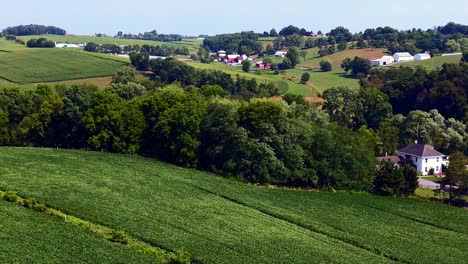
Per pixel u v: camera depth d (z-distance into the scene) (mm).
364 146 113000
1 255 50969
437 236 79875
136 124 116688
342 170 108562
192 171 106000
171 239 62875
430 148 143375
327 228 77312
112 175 92562
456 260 68812
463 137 152000
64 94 130250
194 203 81750
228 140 108625
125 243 59969
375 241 73500
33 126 120375
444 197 109125
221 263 57375
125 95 156000
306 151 108750
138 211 72875
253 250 63125
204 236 66125
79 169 93938
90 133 116000
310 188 106375
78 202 72750
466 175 105438
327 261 62250
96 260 53031
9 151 104938
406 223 85500
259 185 103625
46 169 90688
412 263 66062
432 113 164375
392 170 108438
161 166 106312
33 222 61812
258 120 107938
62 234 59094
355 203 95312
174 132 113312
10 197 69000
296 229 75125
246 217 77812
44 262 50781
